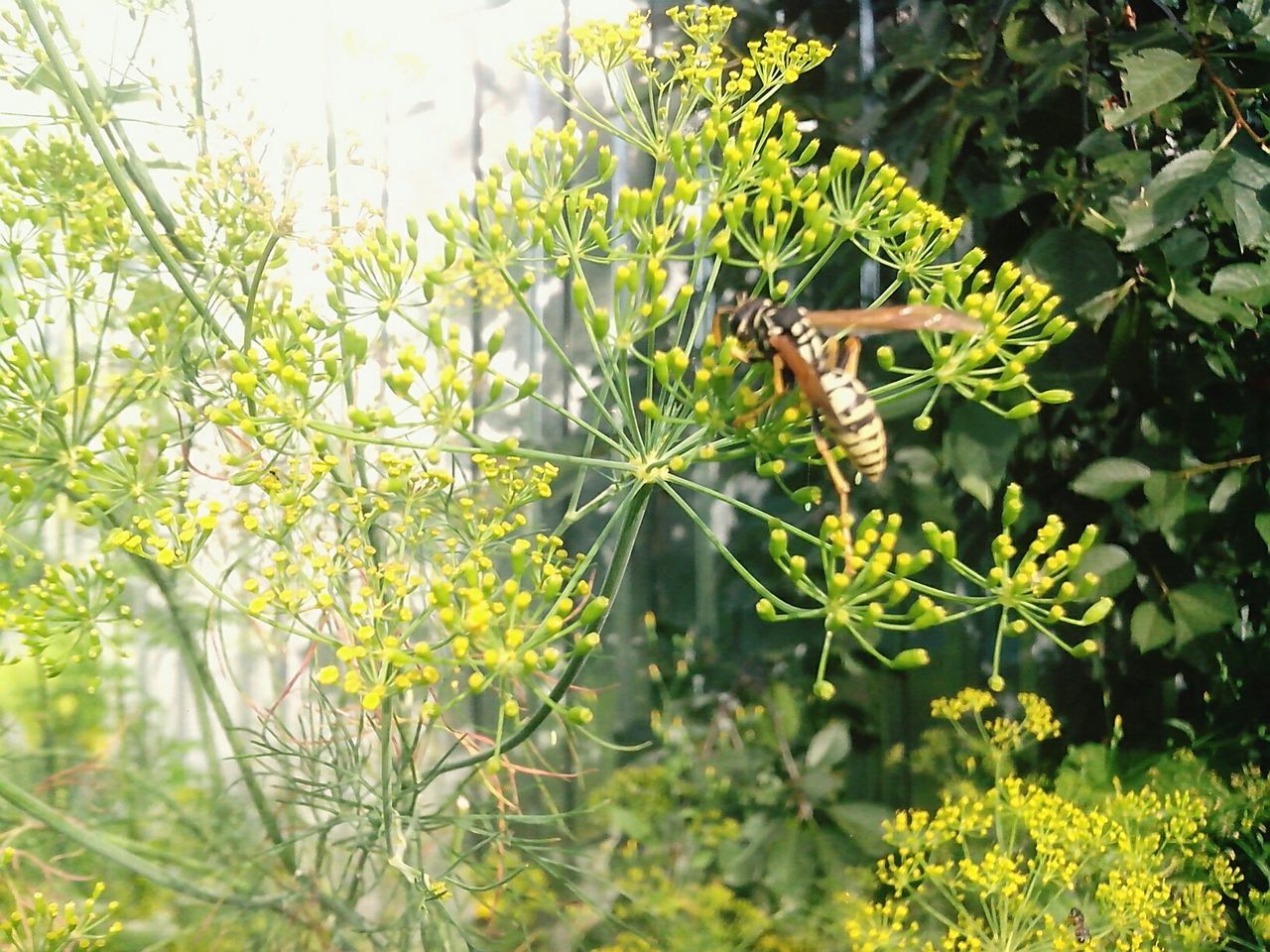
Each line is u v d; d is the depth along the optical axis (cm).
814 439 12
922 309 12
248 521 13
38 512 15
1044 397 12
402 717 15
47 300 15
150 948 16
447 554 14
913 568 12
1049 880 16
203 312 13
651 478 12
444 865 18
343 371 12
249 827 17
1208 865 17
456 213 12
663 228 12
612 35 13
